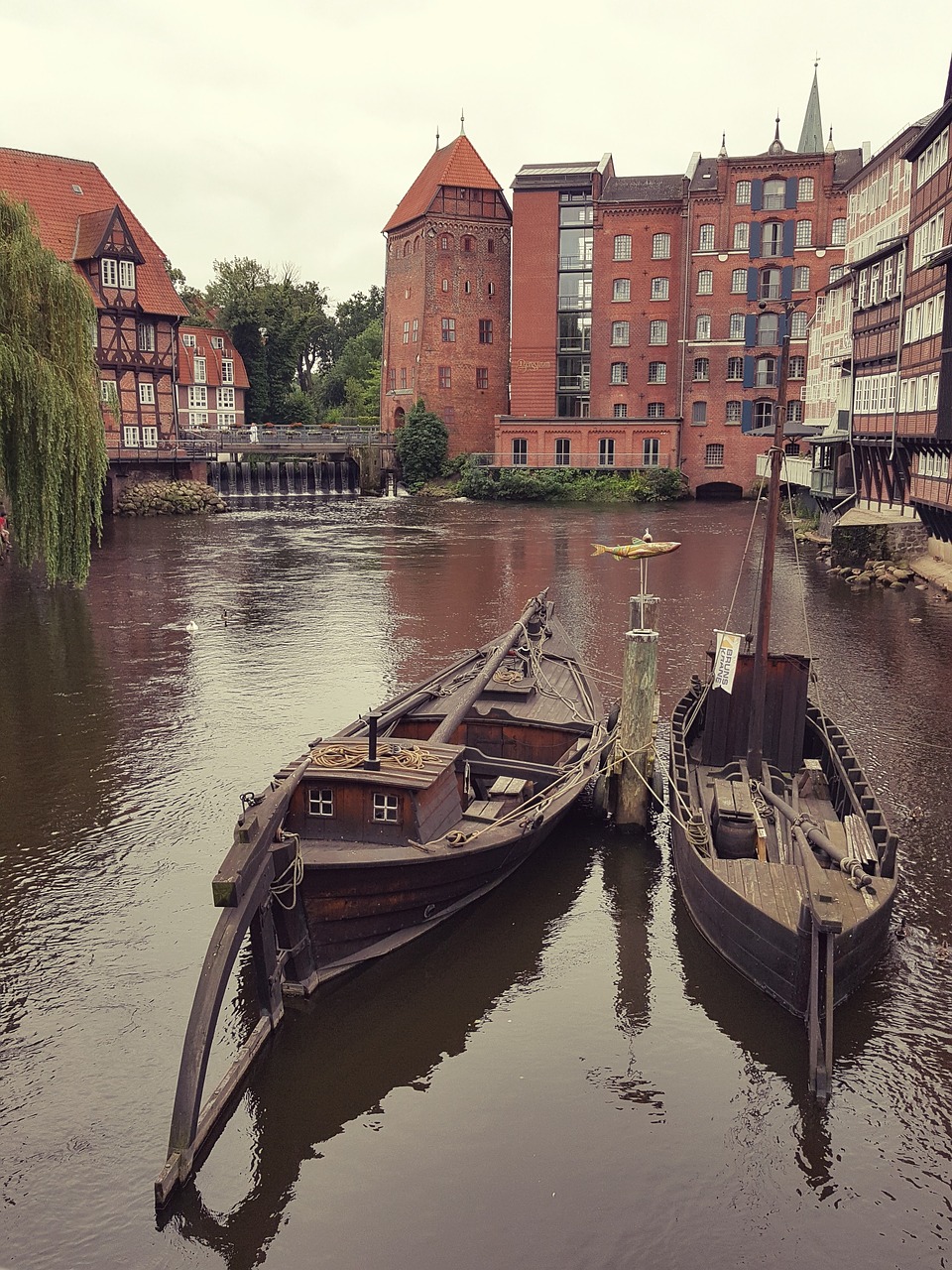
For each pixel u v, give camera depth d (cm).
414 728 1727
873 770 1891
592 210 7856
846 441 5206
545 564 4512
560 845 1617
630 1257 866
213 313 11138
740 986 1223
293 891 1127
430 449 8369
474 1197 930
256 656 2797
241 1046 1123
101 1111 1034
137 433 7231
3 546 4269
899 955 1285
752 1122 1017
